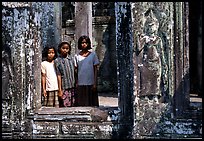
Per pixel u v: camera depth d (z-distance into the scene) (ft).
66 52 19.12
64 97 18.85
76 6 29.71
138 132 14.15
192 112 13.93
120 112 14.55
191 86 30.96
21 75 15.28
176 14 13.99
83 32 29.71
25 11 15.24
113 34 35.86
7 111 15.35
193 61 32.09
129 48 14.26
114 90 36.17
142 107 14.16
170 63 14.05
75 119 14.94
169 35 14.03
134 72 14.10
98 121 14.75
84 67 18.83
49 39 22.41
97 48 36.11
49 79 18.44
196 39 32.32
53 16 22.72
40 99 15.88
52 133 15.03
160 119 14.08
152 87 14.08
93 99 18.97
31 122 15.21
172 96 14.05
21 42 15.26
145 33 14.10
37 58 15.51
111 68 36.14
